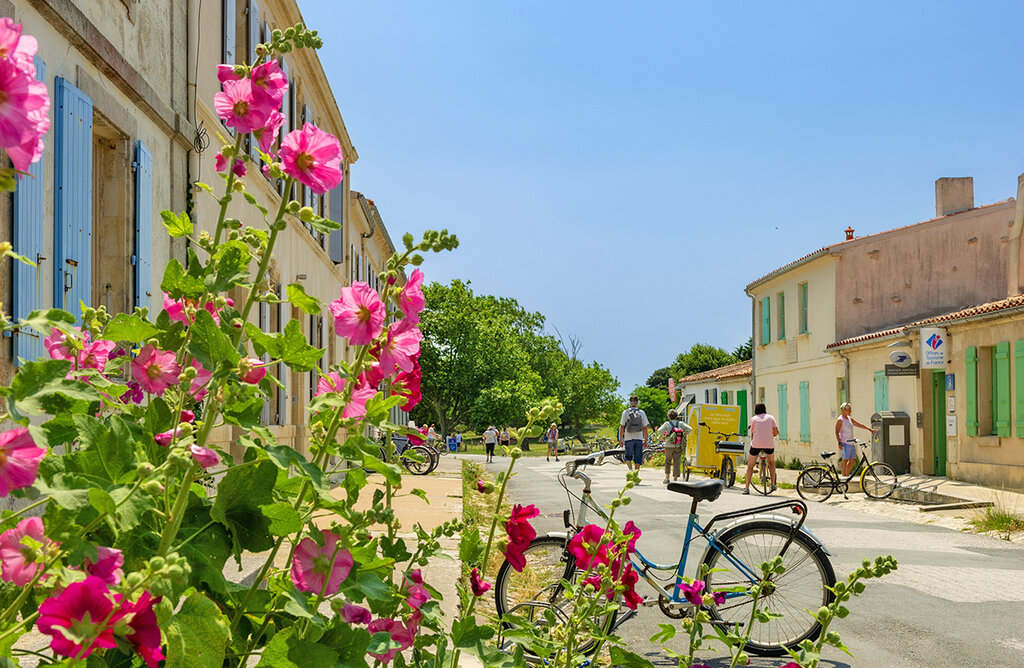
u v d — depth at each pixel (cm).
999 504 1265
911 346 2130
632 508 1346
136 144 863
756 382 3562
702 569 520
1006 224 2678
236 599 157
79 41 725
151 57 931
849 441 1811
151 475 132
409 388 182
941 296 2722
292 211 162
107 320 208
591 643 280
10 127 98
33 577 122
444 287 6644
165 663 122
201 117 1098
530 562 531
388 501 179
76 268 705
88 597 107
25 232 615
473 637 190
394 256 172
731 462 2077
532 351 7662
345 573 163
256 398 158
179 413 155
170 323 177
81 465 134
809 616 521
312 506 167
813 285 2923
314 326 1947
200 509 157
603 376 7794
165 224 168
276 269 1487
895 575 817
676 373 8306
